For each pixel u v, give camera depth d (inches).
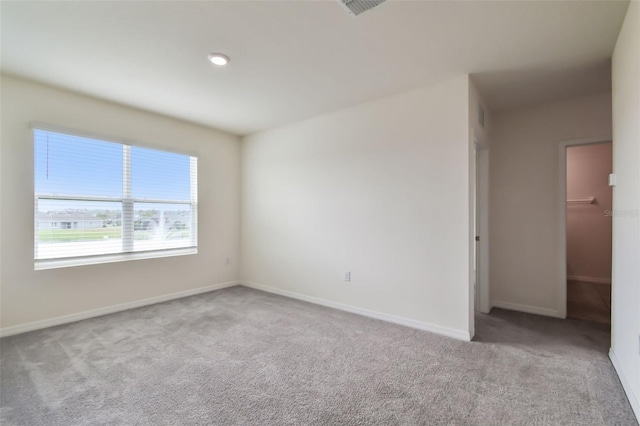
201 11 72.5
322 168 147.3
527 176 135.3
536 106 133.1
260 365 86.3
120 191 137.2
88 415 64.8
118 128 134.5
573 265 201.0
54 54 92.4
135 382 77.4
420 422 62.9
